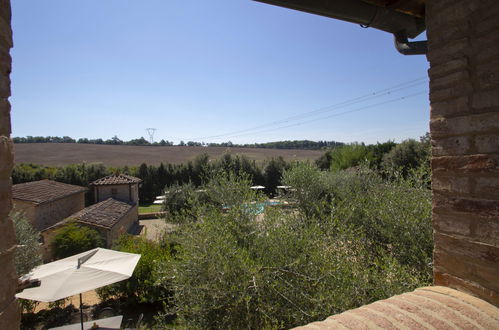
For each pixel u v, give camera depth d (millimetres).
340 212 4367
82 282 5270
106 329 5648
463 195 1482
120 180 19500
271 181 24969
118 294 7594
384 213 4168
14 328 1112
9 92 1135
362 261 3977
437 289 1561
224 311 3678
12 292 1109
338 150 21266
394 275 3178
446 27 1573
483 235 1386
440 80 1613
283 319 3479
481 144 1396
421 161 4895
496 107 1332
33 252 7012
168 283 4133
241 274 3592
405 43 2121
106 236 12023
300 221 4520
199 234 3934
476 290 1419
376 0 1921
